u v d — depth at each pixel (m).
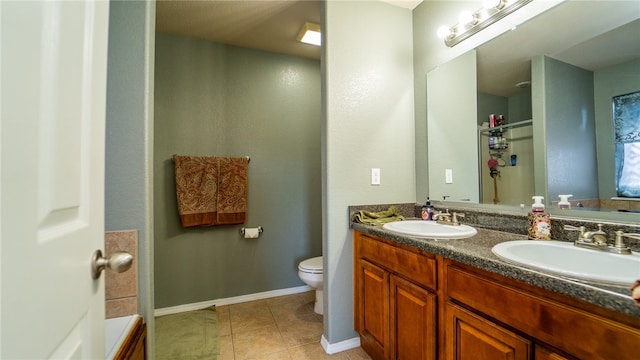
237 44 2.44
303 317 2.13
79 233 0.47
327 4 1.71
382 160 1.84
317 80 2.76
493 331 0.85
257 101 2.53
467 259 0.92
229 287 2.41
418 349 1.17
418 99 1.93
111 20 0.94
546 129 1.24
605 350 0.60
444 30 1.61
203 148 2.33
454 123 1.67
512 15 1.37
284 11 1.96
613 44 1.03
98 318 0.55
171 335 1.86
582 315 0.64
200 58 2.34
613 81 1.03
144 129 0.96
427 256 1.13
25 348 0.33
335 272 1.69
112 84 0.94
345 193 1.72
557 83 1.20
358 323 1.66
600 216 1.05
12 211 0.32
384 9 1.88
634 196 0.97
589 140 1.09
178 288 2.24
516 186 1.36
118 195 0.93
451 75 1.69
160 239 2.20
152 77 1.01
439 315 1.08
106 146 0.93
